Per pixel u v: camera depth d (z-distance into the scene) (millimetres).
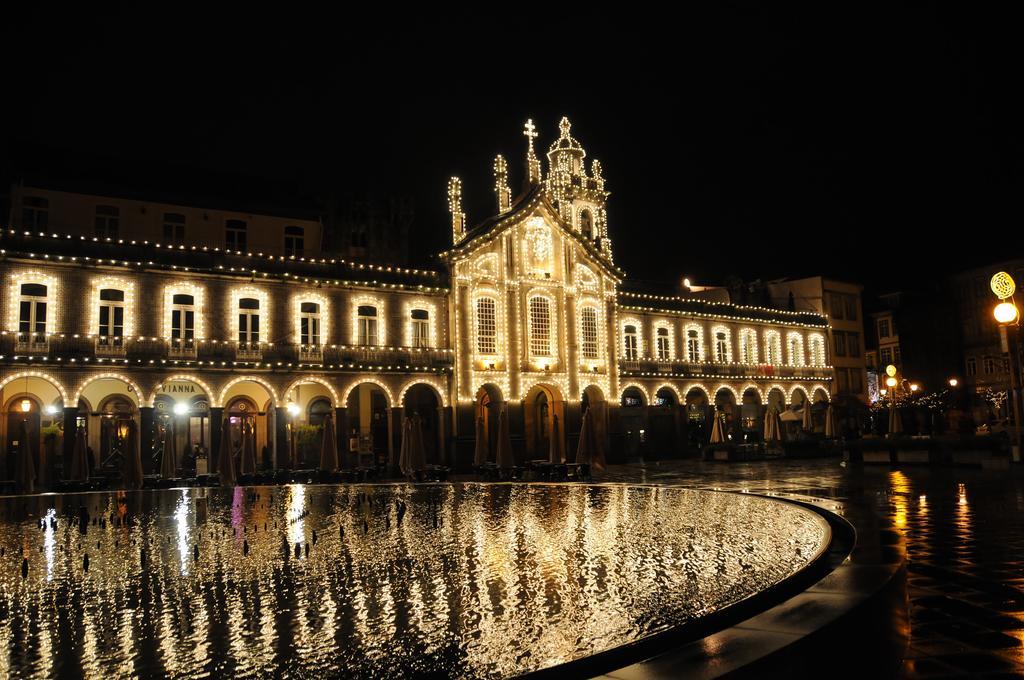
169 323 34781
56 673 7492
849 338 64250
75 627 9008
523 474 33938
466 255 43000
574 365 46500
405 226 45031
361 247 43406
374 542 14523
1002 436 31484
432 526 16641
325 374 38406
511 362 43938
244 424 32625
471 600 9547
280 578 11367
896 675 6605
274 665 7484
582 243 47844
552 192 51219
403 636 8180
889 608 6586
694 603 9016
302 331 38406
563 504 20484
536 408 48031
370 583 10781
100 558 13586
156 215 36562
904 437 34906
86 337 32531
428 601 9578
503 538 14492
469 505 21000
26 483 27688
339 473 33500
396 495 24812
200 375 35156
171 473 31000
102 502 24109
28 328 31844
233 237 38562
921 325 70062
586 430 34906
